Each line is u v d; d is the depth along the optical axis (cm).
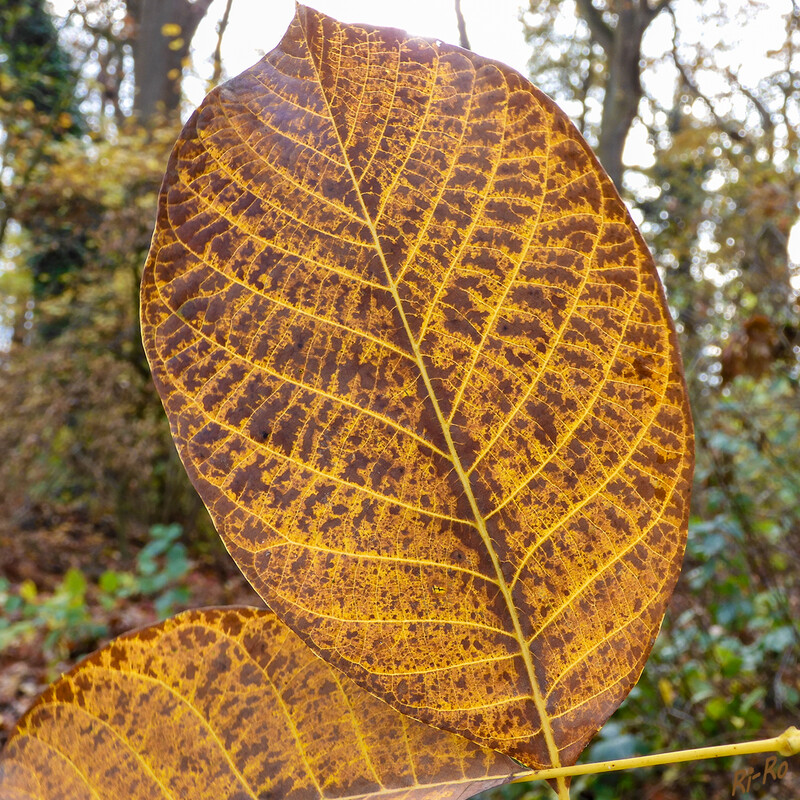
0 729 170
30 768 18
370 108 18
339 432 17
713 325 216
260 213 17
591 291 17
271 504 17
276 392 17
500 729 17
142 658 19
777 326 170
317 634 17
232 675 19
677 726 145
